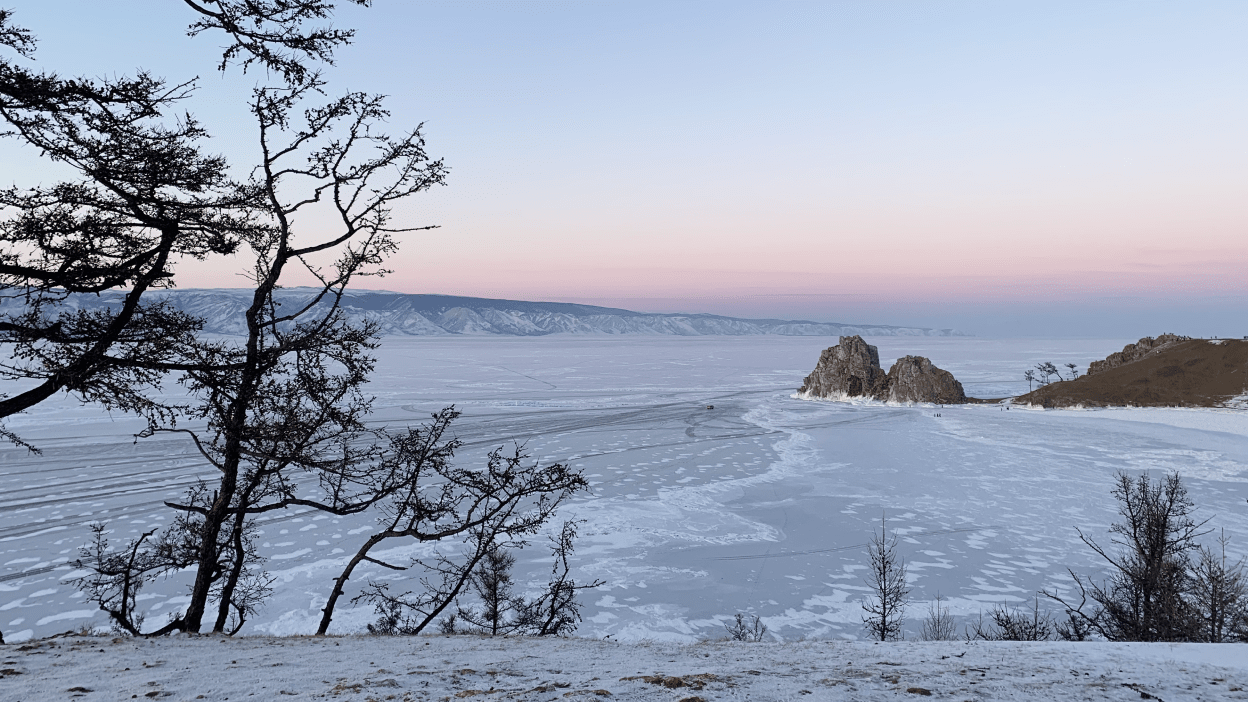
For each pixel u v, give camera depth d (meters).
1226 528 54.66
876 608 38.97
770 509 65.38
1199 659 7.57
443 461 14.52
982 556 50.66
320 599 40.78
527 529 16.12
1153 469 82.69
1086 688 5.67
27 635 37.47
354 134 12.70
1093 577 45.75
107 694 4.89
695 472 84.81
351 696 4.87
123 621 12.91
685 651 8.89
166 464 91.19
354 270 12.86
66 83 7.63
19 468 89.31
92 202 8.41
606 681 5.61
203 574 12.32
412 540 52.16
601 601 41.25
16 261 7.97
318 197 12.47
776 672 6.40
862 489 74.31
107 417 134.00
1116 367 164.38
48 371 8.57
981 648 8.90
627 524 58.78
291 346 11.91
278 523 58.16
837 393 189.62
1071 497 69.38
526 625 21.48
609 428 130.88
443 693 5.05
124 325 9.13
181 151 8.89
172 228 8.75
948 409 158.75
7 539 56.25
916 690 5.43
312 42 9.23
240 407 11.95
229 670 6.14
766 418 146.62
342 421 12.70
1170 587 25.00
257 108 11.50
